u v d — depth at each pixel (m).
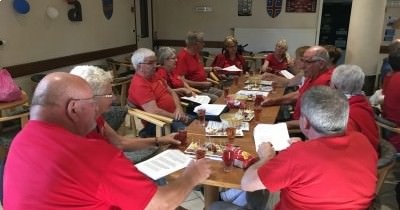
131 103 2.86
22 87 4.30
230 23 7.07
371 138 1.88
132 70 5.86
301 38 6.68
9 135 2.84
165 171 1.63
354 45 4.85
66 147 1.04
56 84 1.08
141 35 7.15
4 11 3.94
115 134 2.10
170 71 3.59
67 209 1.01
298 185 1.23
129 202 1.12
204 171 1.47
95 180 1.05
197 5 7.16
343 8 6.47
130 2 6.64
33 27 4.39
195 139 2.05
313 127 1.28
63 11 4.89
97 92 1.61
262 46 6.92
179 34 7.46
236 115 2.41
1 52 3.96
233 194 1.95
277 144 1.92
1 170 1.33
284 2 6.64
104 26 5.88
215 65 4.73
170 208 1.25
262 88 3.50
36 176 1.01
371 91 4.95
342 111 1.25
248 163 1.65
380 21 4.71
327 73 2.58
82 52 5.39
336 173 1.20
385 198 2.65
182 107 3.19
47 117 1.08
